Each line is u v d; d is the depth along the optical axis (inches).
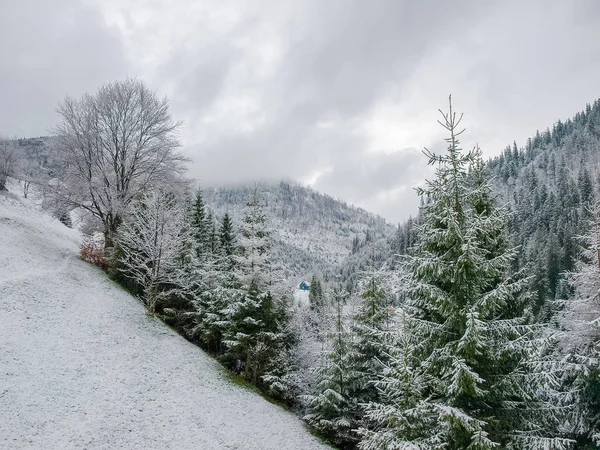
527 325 368.8
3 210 1302.9
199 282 1053.2
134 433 513.7
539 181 5615.2
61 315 765.9
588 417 447.5
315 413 732.0
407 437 363.9
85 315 808.9
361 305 753.0
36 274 888.3
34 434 443.8
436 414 366.3
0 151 1958.7
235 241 1332.4
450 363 366.9
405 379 378.6
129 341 786.8
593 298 470.6
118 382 626.2
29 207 1692.9
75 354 654.5
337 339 730.8
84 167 1223.5
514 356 378.0
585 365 429.1
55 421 479.2
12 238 1043.9
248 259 906.1
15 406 478.0
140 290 1133.1
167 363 772.0
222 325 888.3
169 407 615.2
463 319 370.3
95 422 505.4
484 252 404.2
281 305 943.0
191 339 1021.8
